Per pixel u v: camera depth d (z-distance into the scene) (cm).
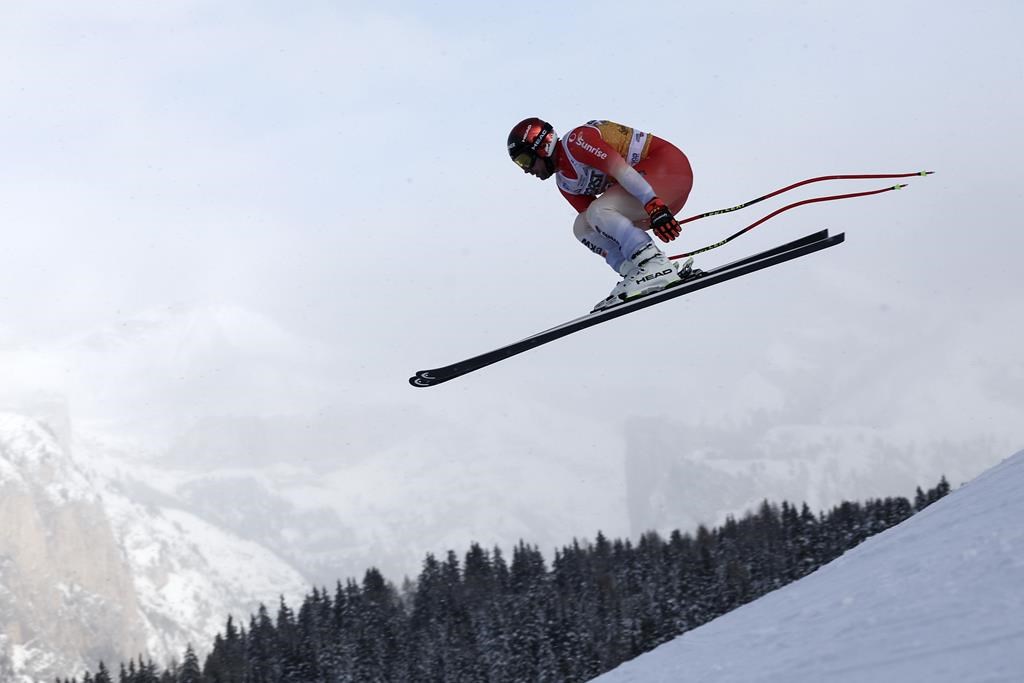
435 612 8588
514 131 1138
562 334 1059
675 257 1123
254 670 8294
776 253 1041
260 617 8888
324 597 9162
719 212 1144
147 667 8425
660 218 1065
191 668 8369
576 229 1176
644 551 9250
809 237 1031
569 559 9250
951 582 580
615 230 1095
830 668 523
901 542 771
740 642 699
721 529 8788
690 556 8388
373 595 9012
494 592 8831
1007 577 540
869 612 598
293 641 8481
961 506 780
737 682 583
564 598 8438
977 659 446
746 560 8088
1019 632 456
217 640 8706
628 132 1109
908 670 469
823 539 8138
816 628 627
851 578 729
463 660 7738
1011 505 682
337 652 8206
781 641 641
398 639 8244
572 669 7331
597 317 1048
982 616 498
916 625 530
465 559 9206
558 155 1133
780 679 545
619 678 761
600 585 8456
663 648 820
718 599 7738
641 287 1070
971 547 626
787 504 8519
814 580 818
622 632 7669
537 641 7531
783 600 791
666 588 8012
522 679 7425
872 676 483
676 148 1116
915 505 8269
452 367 1064
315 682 8050
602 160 1083
